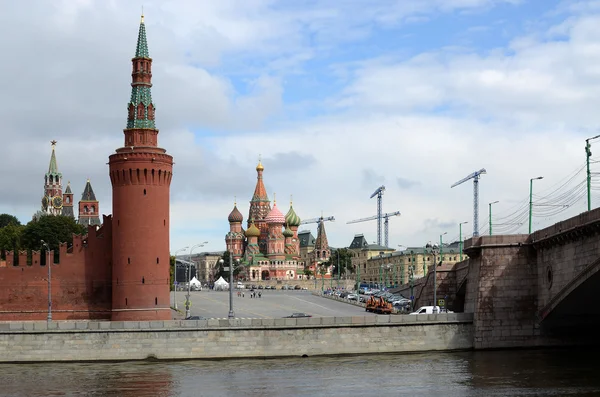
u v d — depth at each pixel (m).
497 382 86.12
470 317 114.06
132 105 145.38
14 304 144.75
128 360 107.81
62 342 107.94
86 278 145.88
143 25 149.12
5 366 104.69
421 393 81.06
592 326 113.50
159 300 141.38
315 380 90.12
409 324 112.25
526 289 112.94
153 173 142.12
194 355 108.31
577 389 81.38
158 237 142.38
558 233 102.75
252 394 82.50
